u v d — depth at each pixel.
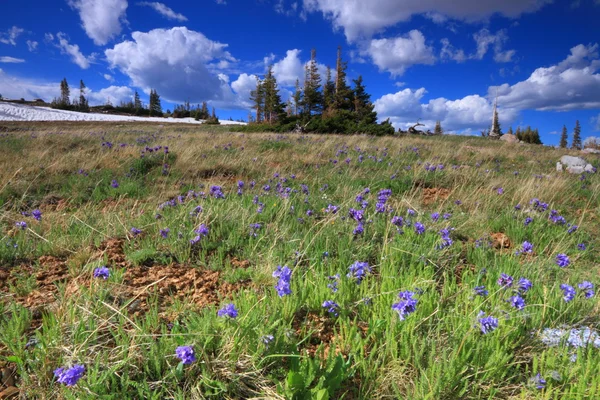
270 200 6.09
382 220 5.04
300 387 2.07
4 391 2.08
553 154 16.61
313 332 2.77
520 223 5.41
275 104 52.19
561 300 2.95
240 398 2.16
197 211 4.99
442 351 2.39
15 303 2.96
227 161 9.67
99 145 11.84
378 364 2.36
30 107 66.56
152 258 4.02
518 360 2.48
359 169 9.23
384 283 3.27
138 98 104.75
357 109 46.28
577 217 6.54
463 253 4.50
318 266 3.76
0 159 8.91
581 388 2.04
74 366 1.88
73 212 5.89
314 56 56.50
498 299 2.96
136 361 2.27
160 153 9.99
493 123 47.84
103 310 2.77
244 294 3.01
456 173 8.73
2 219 5.21
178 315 2.82
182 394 2.06
